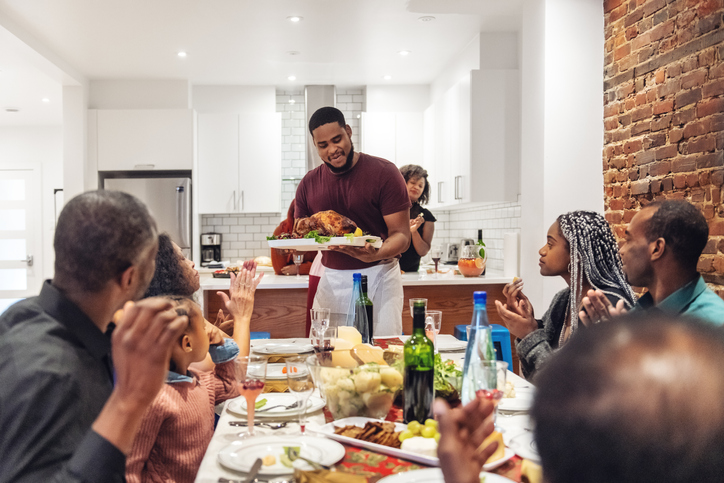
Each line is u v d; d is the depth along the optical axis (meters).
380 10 3.81
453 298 3.82
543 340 1.77
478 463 0.56
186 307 1.34
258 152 5.50
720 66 2.40
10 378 0.78
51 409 0.76
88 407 0.82
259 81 5.50
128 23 4.01
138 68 5.03
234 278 1.91
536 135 3.40
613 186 3.22
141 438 1.19
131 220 0.86
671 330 0.31
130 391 0.74
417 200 4.22
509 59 4.26
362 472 0.96
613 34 3.21
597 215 1.96
